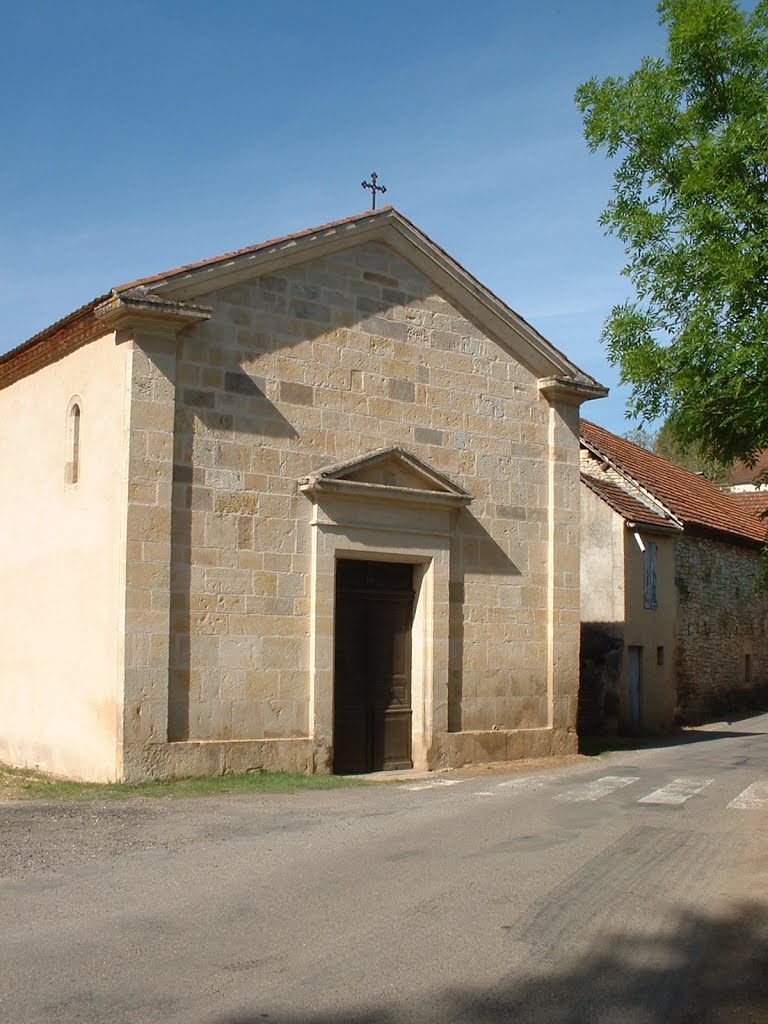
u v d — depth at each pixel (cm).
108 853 855
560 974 583
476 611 1623
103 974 557
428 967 583
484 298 1656
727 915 706
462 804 1140
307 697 1402
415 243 1579
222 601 1333
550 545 1727
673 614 2630
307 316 1456
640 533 2478
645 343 1288
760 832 977
